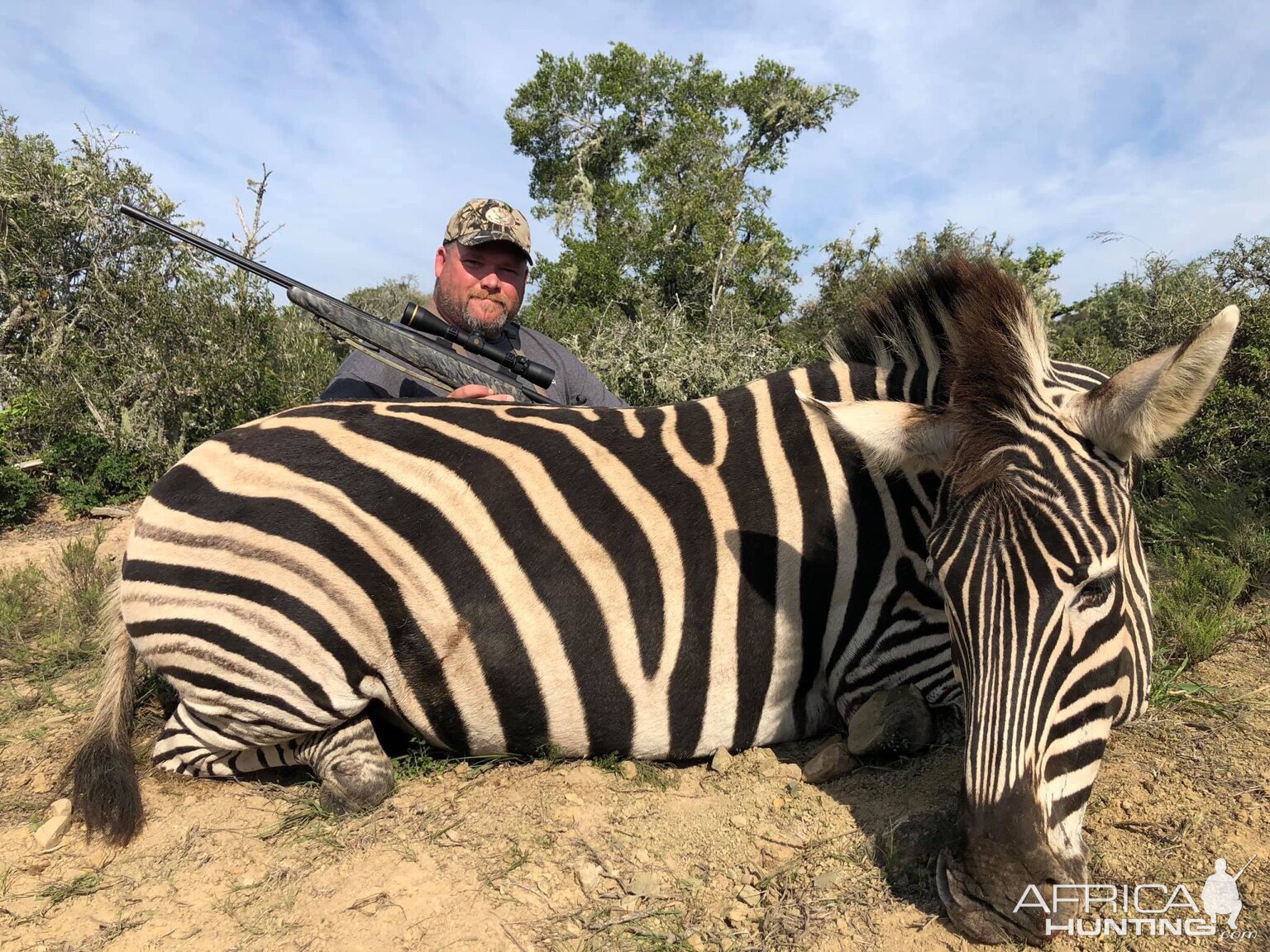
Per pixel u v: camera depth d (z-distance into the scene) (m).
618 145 28.61
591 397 4.47
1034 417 1.93
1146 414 1.78
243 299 10.12
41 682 3.77
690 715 2.67
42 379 9.93
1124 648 2.00
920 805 2.43
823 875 2.18
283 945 2.05
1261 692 2.89
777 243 22.38
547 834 2.43
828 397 2.72
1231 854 2.10
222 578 2.48
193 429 9.79
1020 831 1.81
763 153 28.41
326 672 2.52
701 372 9.94
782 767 2.70
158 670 2.64
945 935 1.95
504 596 2.55
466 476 2.61
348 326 3.43
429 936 2.05
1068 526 1.84
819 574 2.62
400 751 2.97
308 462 2.58
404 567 2.53
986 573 1.88
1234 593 3.53
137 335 9.95
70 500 8.86
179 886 2.30
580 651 2.59
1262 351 5.00
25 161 11.12
